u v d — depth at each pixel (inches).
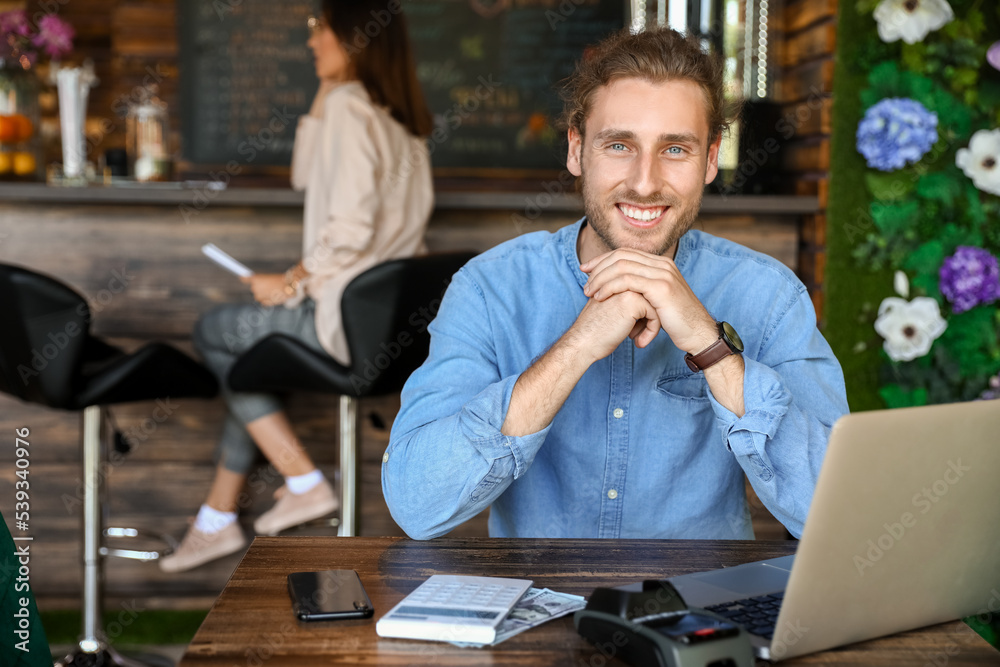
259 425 89.2
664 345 45.8
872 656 28.0
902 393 90.4
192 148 136.0
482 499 39.8
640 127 41.6
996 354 90.3
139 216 92.6
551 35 135.0
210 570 96.4
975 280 87.8
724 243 49.6
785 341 47.0
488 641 27.7
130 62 147.3
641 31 44.1
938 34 88.0
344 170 83.0
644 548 37.3
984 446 27.8
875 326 90.0
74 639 88.2
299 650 27.2
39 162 99.5
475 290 47.3
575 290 47.8
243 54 135.5
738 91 96.4
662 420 45.8
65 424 94.3
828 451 25.1
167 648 86.6
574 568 34.7
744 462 39.5
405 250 88.1
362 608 29.8
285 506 90.8
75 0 156.3
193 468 96.3
